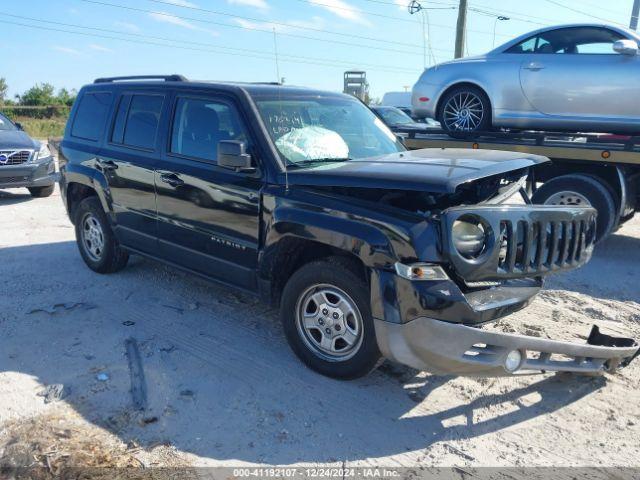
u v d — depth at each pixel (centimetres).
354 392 382
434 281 330
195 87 484
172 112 499
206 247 466
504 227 346
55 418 345
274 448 324
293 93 479
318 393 380
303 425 346
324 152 445
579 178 718
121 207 551
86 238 621
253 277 430
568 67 715
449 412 365
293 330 408
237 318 501
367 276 359
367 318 362
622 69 683
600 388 398
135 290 564
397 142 525
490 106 777
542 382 405
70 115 646
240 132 437
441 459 319
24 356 424
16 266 638
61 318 494
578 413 367
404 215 347
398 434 340
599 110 704
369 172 369
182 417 350
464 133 785
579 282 631
